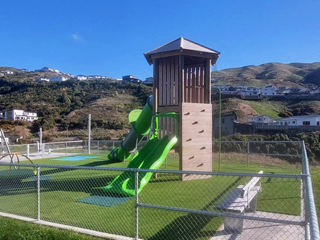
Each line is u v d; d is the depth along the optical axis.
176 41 10.64
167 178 10.16
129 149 16.02
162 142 10.38
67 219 5.80
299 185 8.16
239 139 27.27
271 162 13.80
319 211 5.75
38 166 5.86
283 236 4.63
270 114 55.91
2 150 19.25
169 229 5.09
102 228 5.24
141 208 6.34
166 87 11.06
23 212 6.40
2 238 4.75
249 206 5.88
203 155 10.38
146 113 12.93
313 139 24.73
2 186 9.26
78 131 46.62
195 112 10.35
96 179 10.17
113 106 59.62
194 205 6.54
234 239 4.57
